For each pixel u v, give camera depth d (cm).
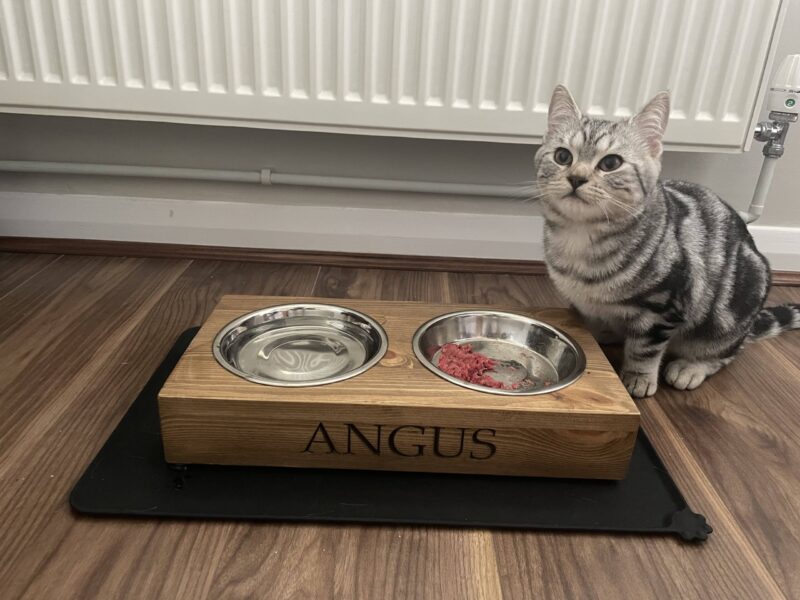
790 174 151
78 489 78
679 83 131
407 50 129
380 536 75
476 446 81
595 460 82
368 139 150
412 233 158
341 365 93
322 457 82
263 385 79
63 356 109
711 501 83
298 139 150
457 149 151
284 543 73
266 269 151
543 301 141
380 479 83
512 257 158
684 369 111
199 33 127
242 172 151
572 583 70
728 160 151
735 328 108
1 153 151
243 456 81
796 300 149
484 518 77
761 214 150
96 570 68
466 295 143
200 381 80
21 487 79
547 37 128
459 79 131
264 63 130
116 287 138
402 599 67
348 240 158
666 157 152
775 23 126
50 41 128
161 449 86
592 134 98
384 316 100
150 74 130
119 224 156
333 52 129
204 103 133
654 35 126
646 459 89
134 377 103
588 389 82
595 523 77
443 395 80
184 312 127
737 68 129
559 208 99
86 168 149
